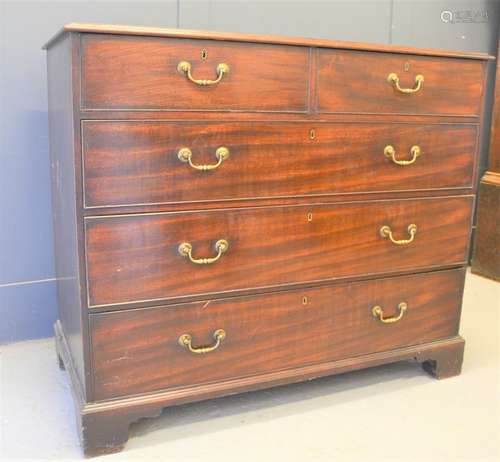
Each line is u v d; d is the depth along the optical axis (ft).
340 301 4.88
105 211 3.94
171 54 3.90
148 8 6.09
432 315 5.35
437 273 5.29
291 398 5.11
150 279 4.16
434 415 4.84
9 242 5.95
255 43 4.11
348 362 5.00
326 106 4.45
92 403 4.17
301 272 4.66
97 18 5.89
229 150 4.18
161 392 4.36
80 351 4.21
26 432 4.50
